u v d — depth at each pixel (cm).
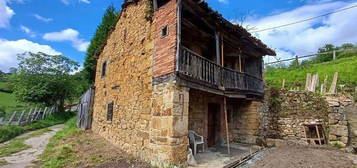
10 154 791
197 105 852
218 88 751
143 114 708
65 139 1032
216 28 770
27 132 1427
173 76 594
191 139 748
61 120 2064
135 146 727
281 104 1016
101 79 1227
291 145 851
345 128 807
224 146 898
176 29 620
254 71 1102
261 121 999
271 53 1047
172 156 558
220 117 977
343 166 530
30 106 2203
